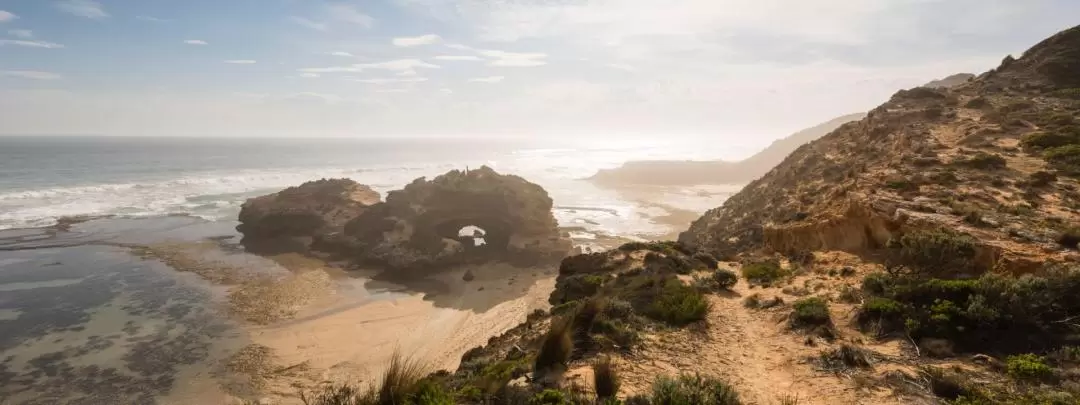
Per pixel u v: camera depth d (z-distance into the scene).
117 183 101.12
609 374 10.53
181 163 150.62
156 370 29.33
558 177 162.00
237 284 46.75
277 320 38.25
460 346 33.69
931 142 32.84
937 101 44.38
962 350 11.88
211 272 50.31
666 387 9.59
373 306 42.91
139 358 30.83
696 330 15.73
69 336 33.81
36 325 35.50
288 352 32.41
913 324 13.12
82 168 129.00
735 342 14.55
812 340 13.68
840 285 19.08
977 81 48.75
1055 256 15.30
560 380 11.23
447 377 15.16
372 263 55.94
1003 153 28.55
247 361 30.78
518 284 50.34
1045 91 39.59
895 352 12.24
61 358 30.58
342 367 30.28
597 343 13.86
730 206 54.72
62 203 81.56
